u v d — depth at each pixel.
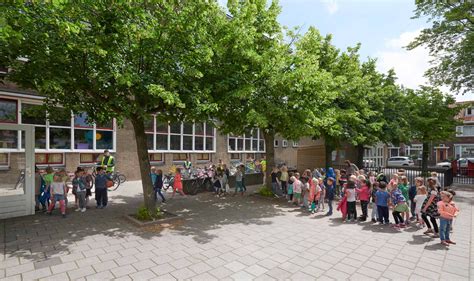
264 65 8.52
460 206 10.22
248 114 8.08
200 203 9.94
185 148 17.89
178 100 5.80
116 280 4.06
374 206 7.71
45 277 4.10
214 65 7.74
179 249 5.36
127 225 6.87
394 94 16.44
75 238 5.86
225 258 4.98
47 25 5.00
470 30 14.38
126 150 14.34
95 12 5.48
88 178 8.71
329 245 5.77
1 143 7.39
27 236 5.93
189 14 6.18
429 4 15.28
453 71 15.61
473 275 4.45
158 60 6.29
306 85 8.60
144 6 6.13
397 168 23.66
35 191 8.15
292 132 9.52
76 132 12.64
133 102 6.57
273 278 4.25
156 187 9.68
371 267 4.72
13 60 5.61
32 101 11.21
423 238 6.32
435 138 17.72
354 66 13.07
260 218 7.93
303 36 10.27
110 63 5.88
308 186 9.16
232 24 7.59
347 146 19.28
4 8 4.02
